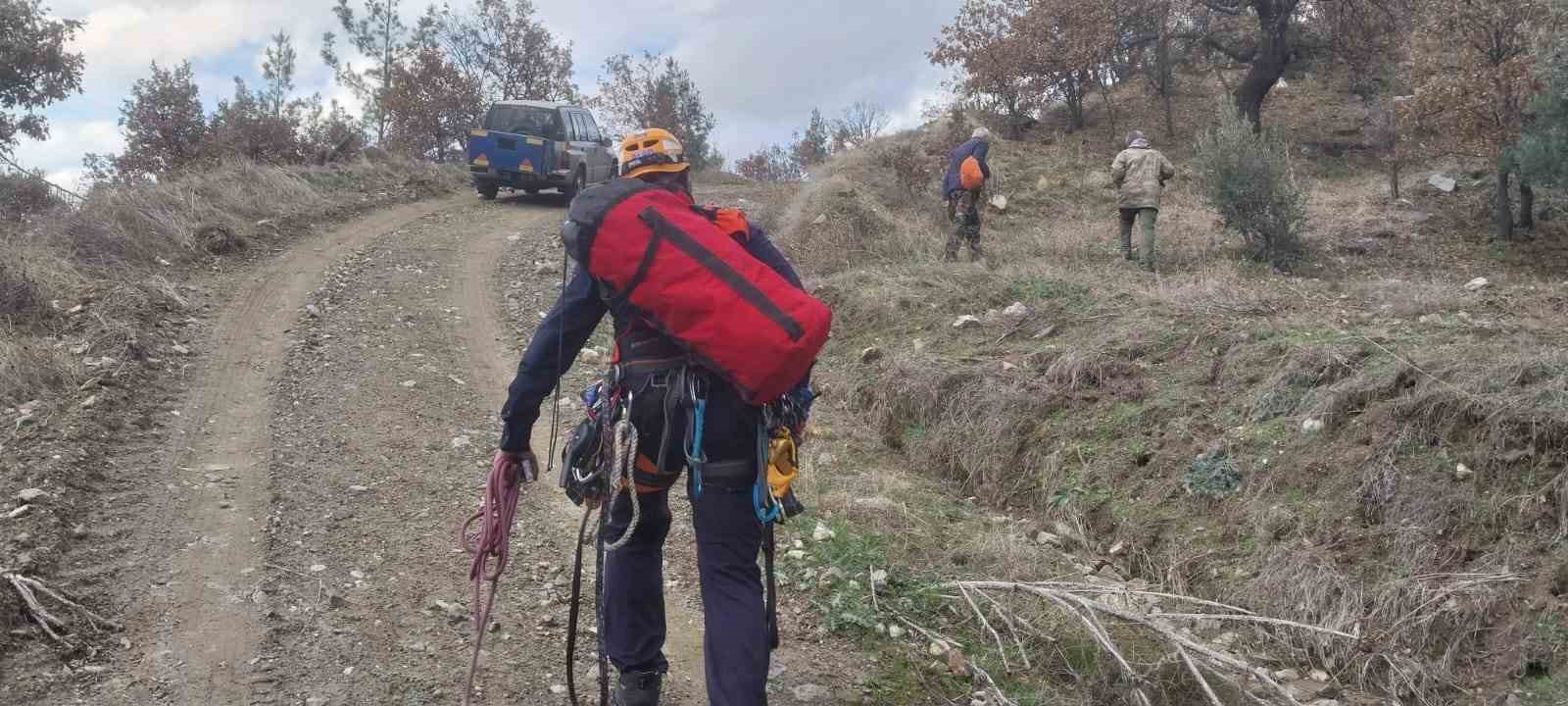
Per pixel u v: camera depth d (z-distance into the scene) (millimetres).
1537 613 3973
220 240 10016
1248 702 3760
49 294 7305
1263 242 11562
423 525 4570
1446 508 4461
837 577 4234
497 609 3865
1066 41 19266
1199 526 5031
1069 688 3721
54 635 3410
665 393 2727
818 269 10508
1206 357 6184
